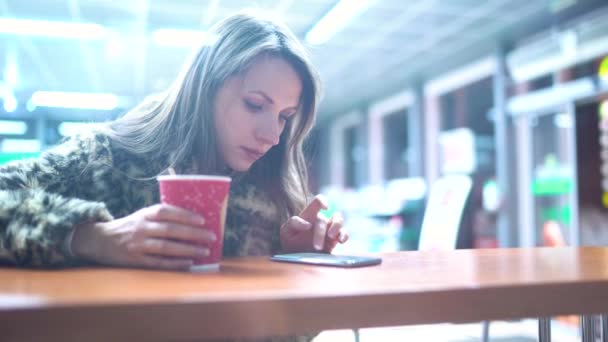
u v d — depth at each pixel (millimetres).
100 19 4910
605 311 546
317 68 1061
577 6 4281
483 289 499
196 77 975
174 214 635
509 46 5250
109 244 660
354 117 9578
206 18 4801
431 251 1039
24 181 820
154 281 540
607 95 3678
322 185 10625
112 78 6949
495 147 5359
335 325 448
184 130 962
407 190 7020
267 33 969
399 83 7309
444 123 6859
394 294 467
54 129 4438
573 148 3912
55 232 646
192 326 410
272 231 1074
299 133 1099
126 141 963
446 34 5281
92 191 891
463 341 3156
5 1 4426
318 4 4543
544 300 522
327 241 959
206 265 658
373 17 4863
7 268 652
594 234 3809
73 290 467
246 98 954
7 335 373
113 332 393
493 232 5254
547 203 4543
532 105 4508
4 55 5953
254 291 463
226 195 677
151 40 5488
